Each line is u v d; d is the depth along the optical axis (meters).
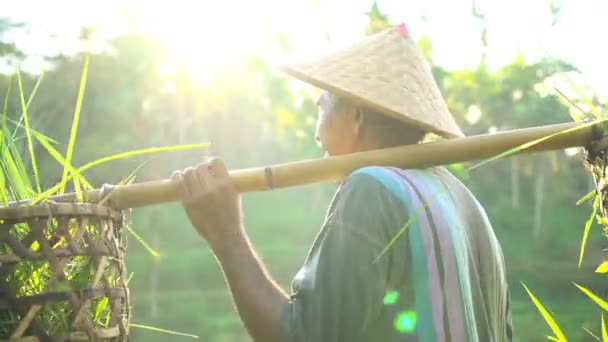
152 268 32.78
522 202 35.78
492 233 1.80
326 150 1.86
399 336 1.59
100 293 1.62
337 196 1.70
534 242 33.88
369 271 1.59
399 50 1.81
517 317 20.66
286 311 1.62
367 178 1.66
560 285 29.44
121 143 27.41
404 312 1.59
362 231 1.60
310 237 38.59
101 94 28.34
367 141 1.80
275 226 39.66
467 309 1.62
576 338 13.45
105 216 1.66
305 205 41.59
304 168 1.73
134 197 1.74
